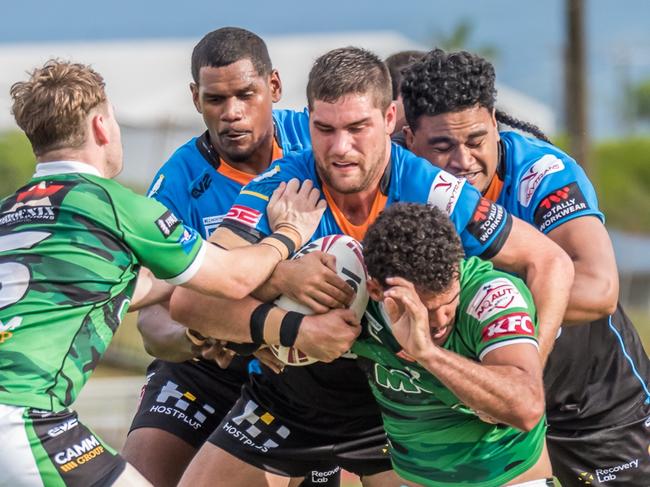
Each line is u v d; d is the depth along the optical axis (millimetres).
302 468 20047
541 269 17031
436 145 18812
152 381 22172
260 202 17797
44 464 15195
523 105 160250
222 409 21516
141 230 15953
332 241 16875
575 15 73250
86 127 16203
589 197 19641
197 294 17234
